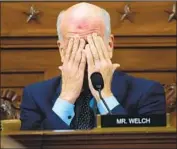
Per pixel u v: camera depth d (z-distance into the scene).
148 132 3.78
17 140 3.68
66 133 3.73
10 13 9.51
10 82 9.48
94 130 3.88
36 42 9.52
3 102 8.51
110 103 5.70
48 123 5.62
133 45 9.52
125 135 3.78
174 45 9.52
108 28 6.50
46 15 9.49
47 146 3.74
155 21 9.54
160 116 4.36
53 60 9.51
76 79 6.06
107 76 6.08
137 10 9.50
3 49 9.52
